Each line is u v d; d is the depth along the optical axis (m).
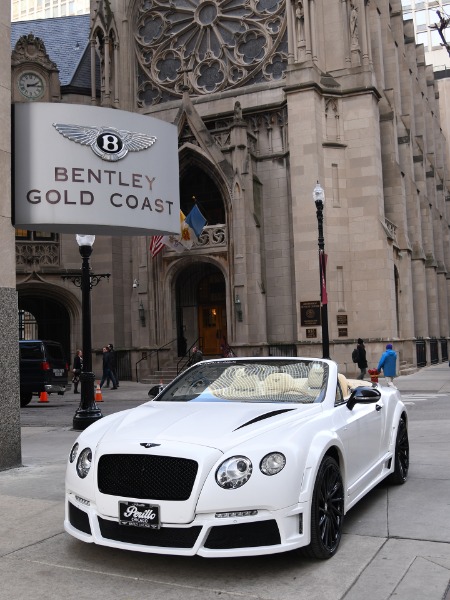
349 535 5.79
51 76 34.22
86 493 5.07
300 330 28.67
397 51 40.97
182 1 35.34
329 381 6.44
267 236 31.36
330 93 29.89
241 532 4.70
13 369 9.23
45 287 32.53
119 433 5.34
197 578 4.79
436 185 51.06
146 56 35.94
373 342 28.69
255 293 29.86
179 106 33.44
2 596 4.54
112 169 11.05
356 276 29.27
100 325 32.56
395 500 7.02
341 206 29.59
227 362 7.11
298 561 5.11
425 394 20.92
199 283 33.81
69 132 10.58
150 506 4.76
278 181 31.42
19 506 6.92
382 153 34.34
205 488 4.69
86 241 13.88
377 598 4.39
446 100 69.81
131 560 5.18
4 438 8.99
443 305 46.62
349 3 30.42
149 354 31.39
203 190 33.03
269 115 31.88
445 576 4.75
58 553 5.38
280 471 4.80
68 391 28.58
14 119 10.23
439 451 9.95
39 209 10.25
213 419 5.44
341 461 5.74
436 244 47.06
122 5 35.59
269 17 33.12
